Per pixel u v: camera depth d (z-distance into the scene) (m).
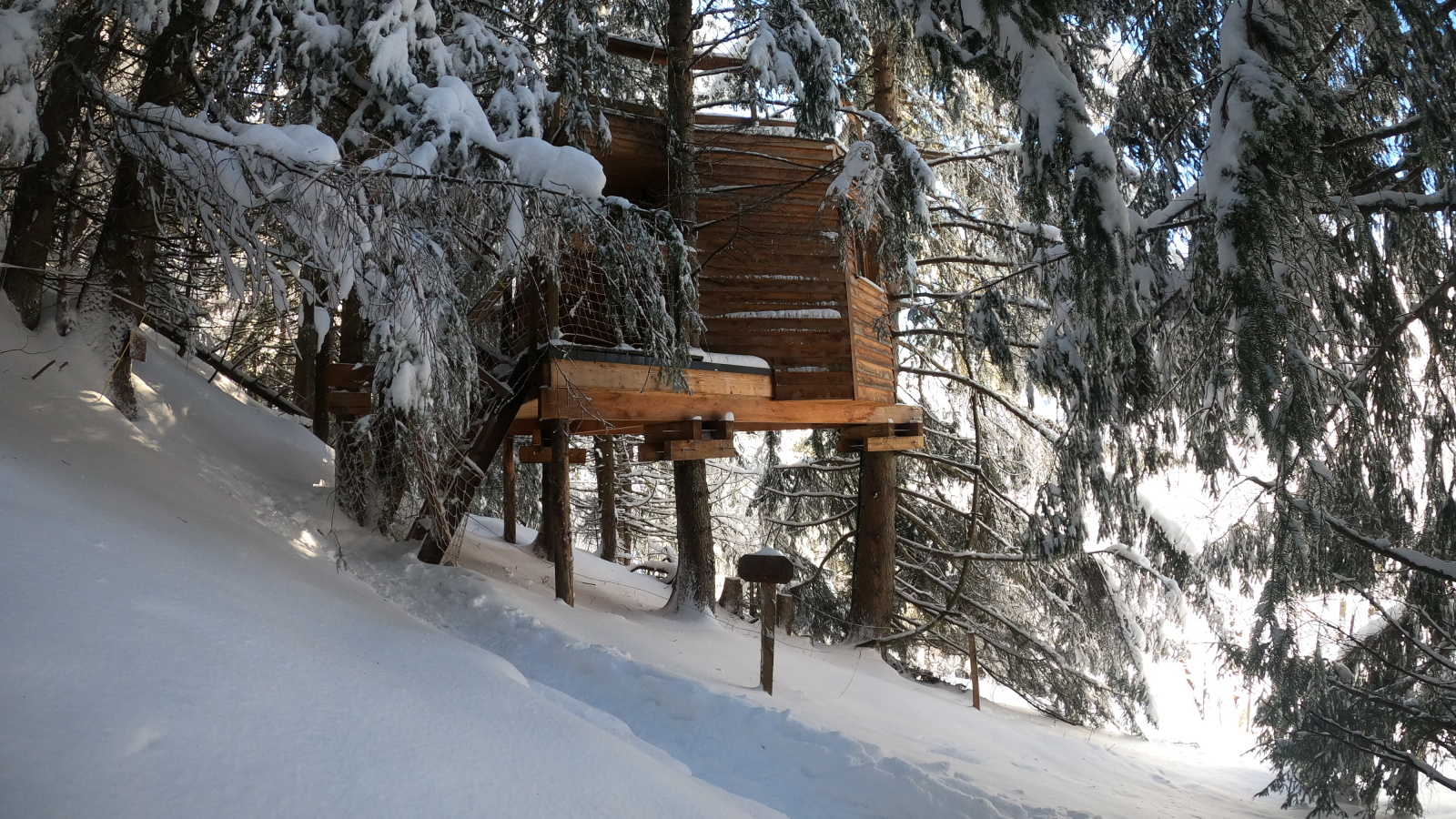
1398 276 6.00
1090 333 6.63
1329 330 5.74
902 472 15.05
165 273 10.15
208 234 5.54
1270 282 5.04
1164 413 7.95
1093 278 5.86
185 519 5.68
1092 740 11.78
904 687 10.52
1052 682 13.30
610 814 3.43
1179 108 6.70
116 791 2.46
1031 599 14.00
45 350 7.18
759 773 5.41
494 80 9.13
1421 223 5.70
